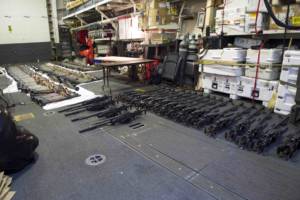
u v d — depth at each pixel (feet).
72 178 5.90
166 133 8.57
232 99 12.41
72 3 31.22
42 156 7.00
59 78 18.98
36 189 5.50
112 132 8.75
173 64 16.07
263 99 11.30
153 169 6.24
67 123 9.73
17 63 34.45
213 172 6.06
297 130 8.44
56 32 37.65
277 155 6.86
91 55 29.43
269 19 11.43
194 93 13.46
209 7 14.05
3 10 32.45
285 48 11.02
